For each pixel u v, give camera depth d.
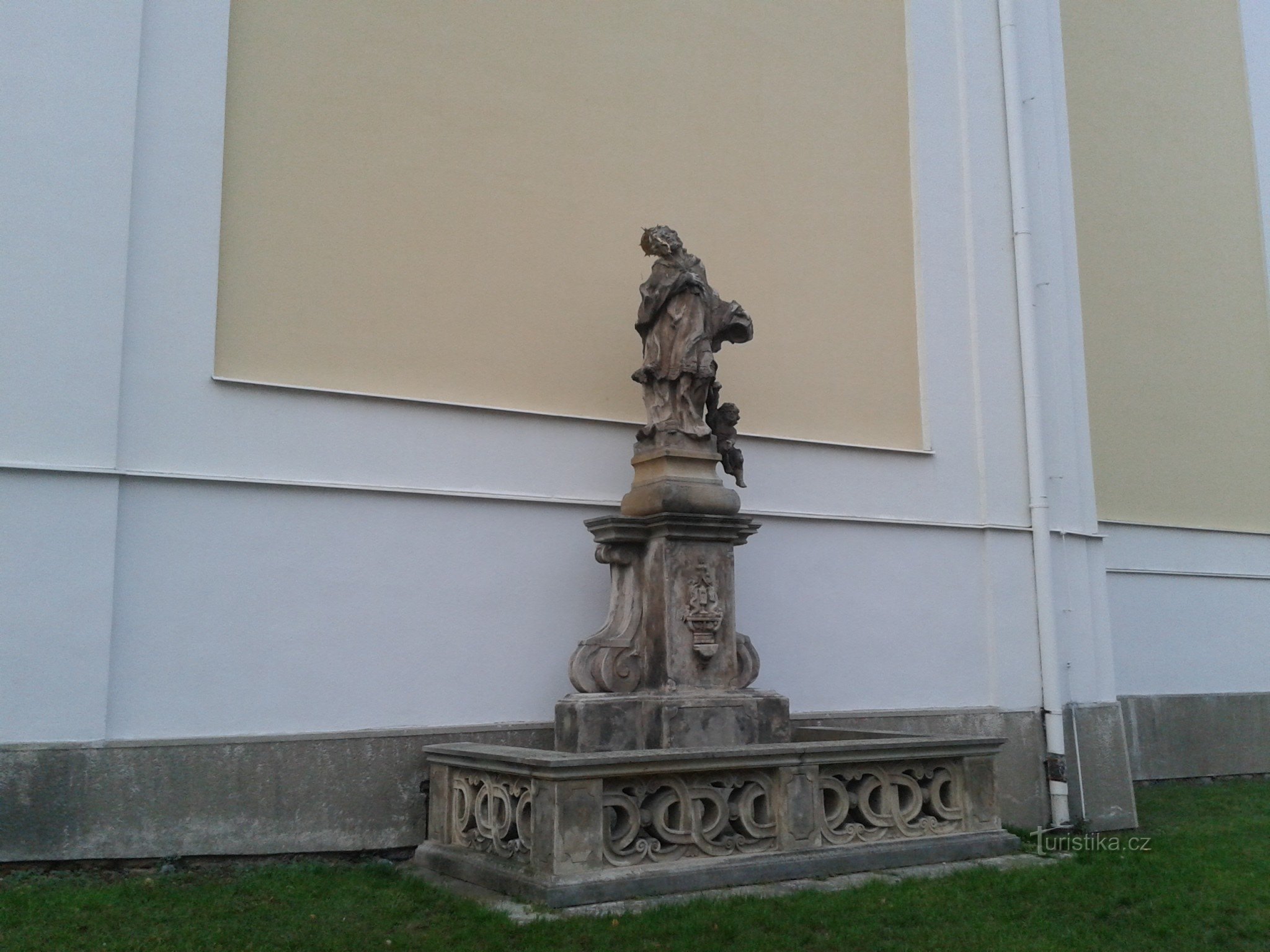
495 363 8.24
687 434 7.90
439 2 8.43
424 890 6.38
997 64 11.09
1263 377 14.64
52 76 6.94
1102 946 6.00
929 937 5.87
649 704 7.32
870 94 10.46
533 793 6.16
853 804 7.16
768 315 9.56
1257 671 13.38
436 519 7.78
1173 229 14.06
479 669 7.76
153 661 6.78
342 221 7.82
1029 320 10.58
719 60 9.68
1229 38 14.93
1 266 6.65
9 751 6.31
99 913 5.73
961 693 9.74
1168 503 13.26
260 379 7.39
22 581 6.45
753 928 5.73
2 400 6.55
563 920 5.63
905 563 9.73
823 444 9.50
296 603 7.23
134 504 6.86
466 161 8.37
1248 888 7.23
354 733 7.26
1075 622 10.28
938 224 10.52
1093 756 9.95
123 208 7.01
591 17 9.09
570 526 8.27
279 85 7.73
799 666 9.05
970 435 10.28
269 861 6.89
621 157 9.05
